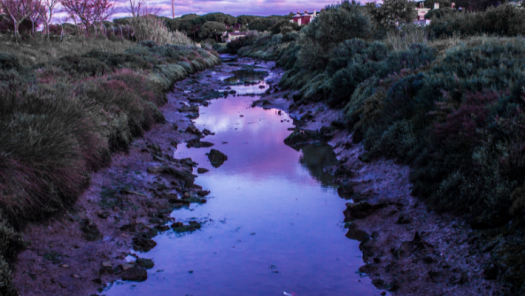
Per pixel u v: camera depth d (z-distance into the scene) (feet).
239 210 22.63
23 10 85.92
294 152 34.60
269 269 16.31
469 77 27.32
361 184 25.44
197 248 18.24
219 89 77.15
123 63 63.87
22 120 19.66
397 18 79.82
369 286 14.96
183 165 30.76
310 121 45.42
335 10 67.56
